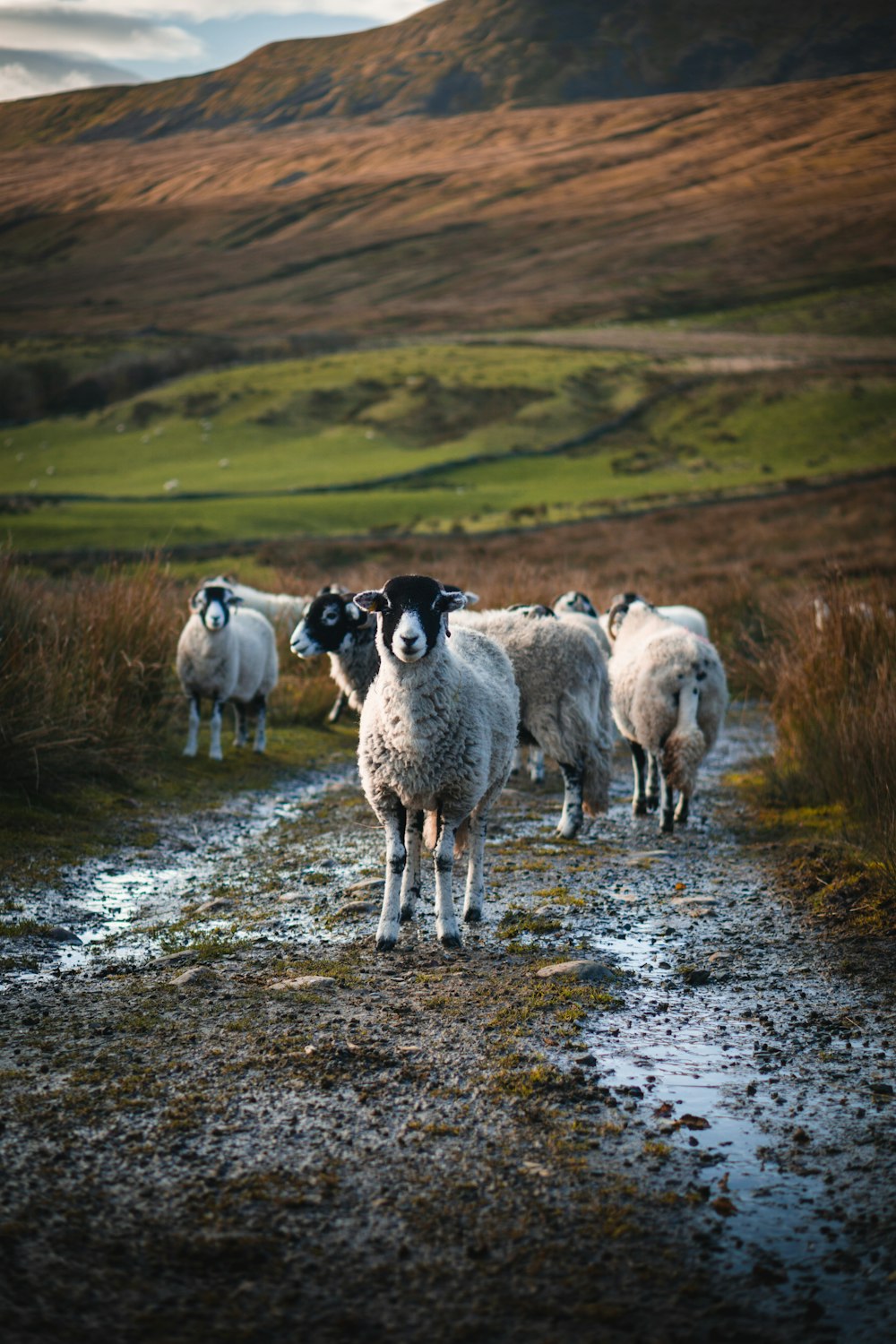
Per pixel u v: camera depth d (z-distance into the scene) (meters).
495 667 6.77
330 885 7.09
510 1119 4.00
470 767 5.85
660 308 135.38
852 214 177.25
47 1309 2.91
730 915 6.48
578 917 6.44
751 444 69.38
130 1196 3.46
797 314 126.69
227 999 5.08
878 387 78.94
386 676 5.81
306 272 192.00
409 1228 3.34
